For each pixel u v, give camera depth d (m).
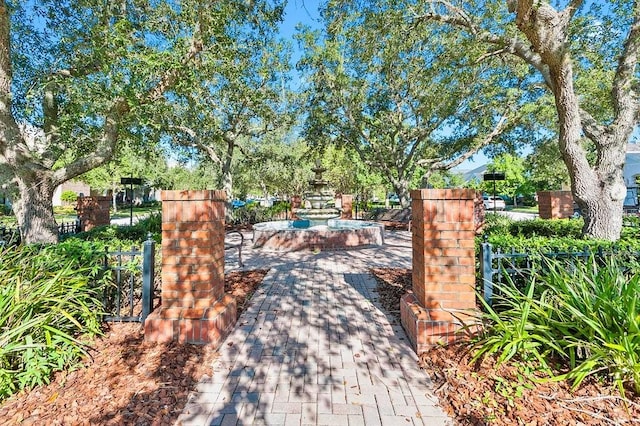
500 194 29.66
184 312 3.15
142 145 7.54
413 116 15.90
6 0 5.95
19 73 6.77
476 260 3.97
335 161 23.36
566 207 10.24
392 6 6.58
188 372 2.71
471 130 15.94
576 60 7.02
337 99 15.59
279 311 4.22
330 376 2.71
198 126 9.99
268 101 14.67
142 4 6.21
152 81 5.89
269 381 2.63
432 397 2.41
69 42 5.98
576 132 5.52
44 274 3.12
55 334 2.79
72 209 27.06
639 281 2.57
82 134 6.53
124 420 2.12
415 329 3.10
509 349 2.47
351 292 5.04
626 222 7.72
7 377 2.33
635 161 20.27
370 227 9.93
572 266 3.12
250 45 7.60
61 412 2.18
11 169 5.82
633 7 5.29
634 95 5.43
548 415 2.06
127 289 4.03
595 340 2.43
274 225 12.06
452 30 8.12
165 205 3.21
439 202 3.14
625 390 2.23
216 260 3.45
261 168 20.47
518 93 12.75
